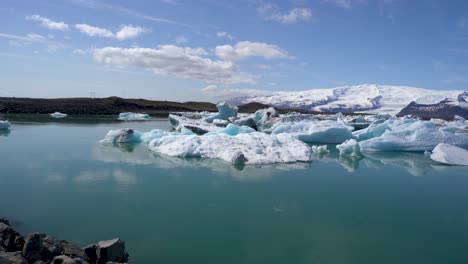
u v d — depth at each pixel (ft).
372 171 45.19
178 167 42.68
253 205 28.78
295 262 19.13
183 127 78.23
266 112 111.75
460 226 25.38
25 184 33.17
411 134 66.90
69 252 16.44
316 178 39.63
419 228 24.80
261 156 47.65
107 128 95.09
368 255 20.33
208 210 27.20
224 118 119.24
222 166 43.80
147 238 21.59
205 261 18.89
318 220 25.79
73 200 28.68
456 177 42.06
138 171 40.14
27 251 15.39
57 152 51.62
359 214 27.45
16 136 70.03
